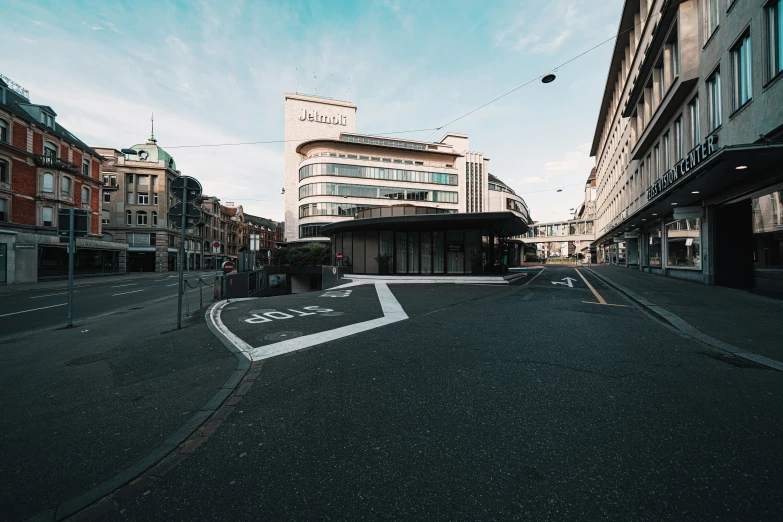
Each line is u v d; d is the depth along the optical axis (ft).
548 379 12.05
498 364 13.78
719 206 41.55
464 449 7.80
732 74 35.06
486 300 32.86
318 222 161.48
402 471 7.07
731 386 11.23
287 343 17.92
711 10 40.04
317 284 88.53
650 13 63.67
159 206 153.28
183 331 22.61
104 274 115.75
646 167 71.00
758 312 23.89
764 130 28.84
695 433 8.28
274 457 7.71
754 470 6.78
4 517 6.06
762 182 31.17
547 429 8.63
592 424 8.82
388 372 13.12
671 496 6.13
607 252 164.86
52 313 36.22
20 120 84.12
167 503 6.32
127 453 8.12
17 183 83.30
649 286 41.83
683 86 45.98
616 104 108.17
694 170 32.09
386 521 5.71
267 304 33.09
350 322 22.89
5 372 15.25
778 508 5.75
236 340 18.99
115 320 30.35
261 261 251.60
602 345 16.40
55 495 6.66
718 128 37.68
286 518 5.84
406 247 63.93
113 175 150.10
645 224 76.69
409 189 174.60
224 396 11.37
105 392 12.29
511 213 52.60
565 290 41.01
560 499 6.15
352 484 6.70
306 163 166.61
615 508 5.89
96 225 110.83
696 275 48.29
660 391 10.88
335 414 9.75
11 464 7.80
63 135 97.91
